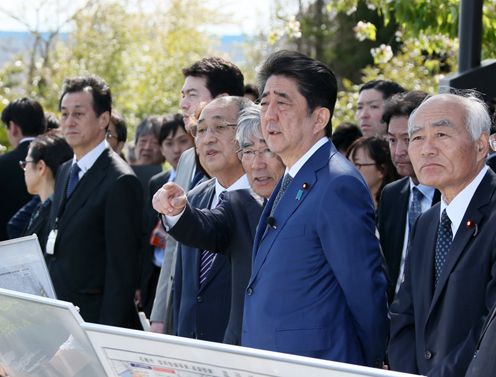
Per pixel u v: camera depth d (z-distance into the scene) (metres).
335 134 6.36
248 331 3.52
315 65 3.55
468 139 3.33
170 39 21.27
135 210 5.36
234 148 4.31
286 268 3.42
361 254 3.33
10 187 7.13
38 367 3.07
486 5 7.19
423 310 3.38
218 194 4.47
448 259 3.29
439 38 8.45
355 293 3.32
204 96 5.29
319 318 3.37
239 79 5.39
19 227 6.48
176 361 2.56
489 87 5.59
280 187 3.63
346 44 19.91
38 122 7.46
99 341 2.72
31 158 6.05
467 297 3.21
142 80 19.89
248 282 3.92
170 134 7.02
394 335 3.52
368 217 3.42
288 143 3.53
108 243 5.28
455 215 3.38
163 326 5.19
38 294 4.23
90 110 5.44
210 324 4.27
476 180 3.37
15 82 21.25
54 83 20.94
